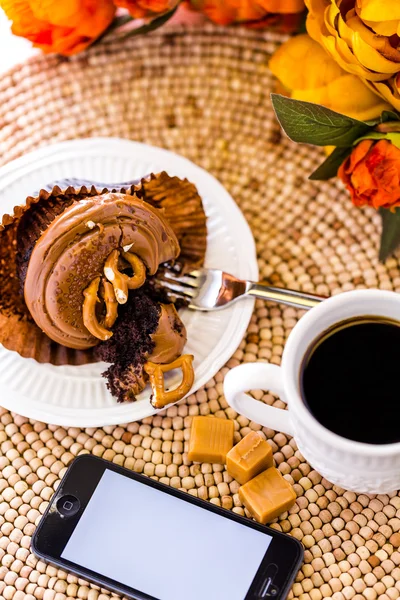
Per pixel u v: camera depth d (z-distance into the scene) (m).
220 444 0.68
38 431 0.70
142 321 0.68
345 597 0.66
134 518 0.66
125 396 0.68
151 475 0.69
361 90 0.69
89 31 0.74
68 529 0.65
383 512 0.68
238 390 0.63
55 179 0.74
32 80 0.79
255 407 0.66
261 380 0.63
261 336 0.72
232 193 0.76
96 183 0.72
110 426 0.70
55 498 0.66
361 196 0.69
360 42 0.64
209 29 0.79
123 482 0.66
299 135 0.67
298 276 0.74
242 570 0.64
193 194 0.71
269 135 0.77
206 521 0.65
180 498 0.66
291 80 0.71
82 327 0.68
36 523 0.68
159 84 0.79
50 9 0.71
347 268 0.74
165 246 0.69
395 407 0.63
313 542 0.67
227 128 0.77
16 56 0.80
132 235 0.66
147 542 0.65
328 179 0.73
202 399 0.71
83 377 0.70
